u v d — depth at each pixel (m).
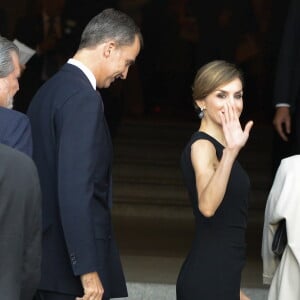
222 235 18.02
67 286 18.08
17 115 17.53
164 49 58.12
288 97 28.08
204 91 18.11
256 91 54.97
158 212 40.81
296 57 28.00
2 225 14.26
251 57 54.84
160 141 47.19
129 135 47.91
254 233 36.97
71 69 18.28
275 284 20.33
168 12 58.19
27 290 14.92
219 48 53.72
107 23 18.25
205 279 17.95
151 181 42.94
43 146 18.08
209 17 53.53
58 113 17.88
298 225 19.38
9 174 14.38
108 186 18.45
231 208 18.03
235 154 17.33
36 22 37.31
